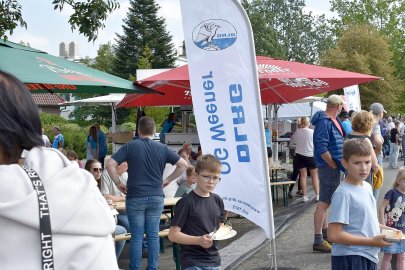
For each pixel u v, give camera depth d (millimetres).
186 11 5371
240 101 5309
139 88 6531
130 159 6000
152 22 55969
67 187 1299
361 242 3803
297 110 24391
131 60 54438
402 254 5535
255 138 5301
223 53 5312
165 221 8055
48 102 41656
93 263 1318
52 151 1396
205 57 5371
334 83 10211
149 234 6086
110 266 1358
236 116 5328
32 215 1233
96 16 8062
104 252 1354
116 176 6016
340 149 6965
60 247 1267
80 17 8102
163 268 7035
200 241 4094
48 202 1259
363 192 3959
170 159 6160
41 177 1293
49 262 1248
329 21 53031
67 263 1280
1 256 1223
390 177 16547
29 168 1315
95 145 16656
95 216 1334
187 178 7836
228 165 5406
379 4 50562
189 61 5410
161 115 30469
